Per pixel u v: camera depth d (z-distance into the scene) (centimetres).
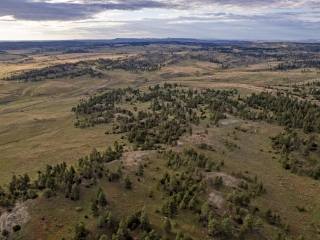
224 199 8738
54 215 7644
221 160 11369
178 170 10488
